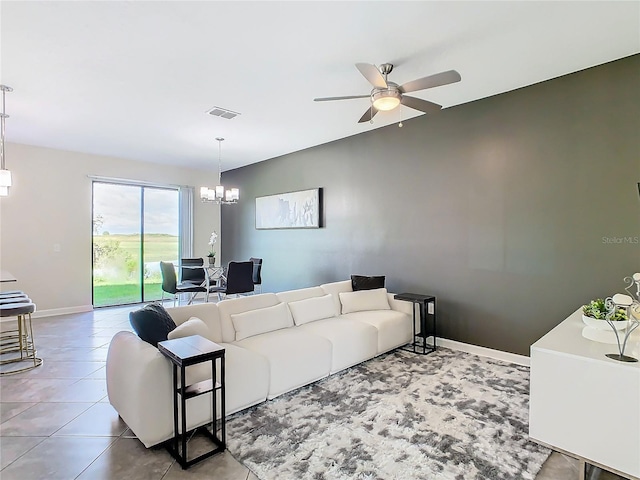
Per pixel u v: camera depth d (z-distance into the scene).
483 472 1.91
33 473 1.90
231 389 2.41
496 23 2.39
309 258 5.85
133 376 2.11
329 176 5.46
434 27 2.42
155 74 3.10
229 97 3.62
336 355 3.19
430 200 4.23
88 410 2.60
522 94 3.49
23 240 5.49
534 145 3.42
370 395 2.82
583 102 3.13
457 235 3.99
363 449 2.11
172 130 4.75
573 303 3.21
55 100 3.68
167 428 2.11
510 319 3.60
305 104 3.82
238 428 2.34
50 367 3.45
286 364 2.78
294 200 6.02
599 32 2.52
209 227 7.78
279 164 6.39
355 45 2.64
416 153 4.35
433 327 4.11
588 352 1.70
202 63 2.90
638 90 2.87
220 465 1.97
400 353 3.86
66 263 5.89
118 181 6.45
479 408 2.61
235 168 7.46
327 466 1.96
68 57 2.79
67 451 2.10
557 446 1.71
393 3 2.16
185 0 2.11
